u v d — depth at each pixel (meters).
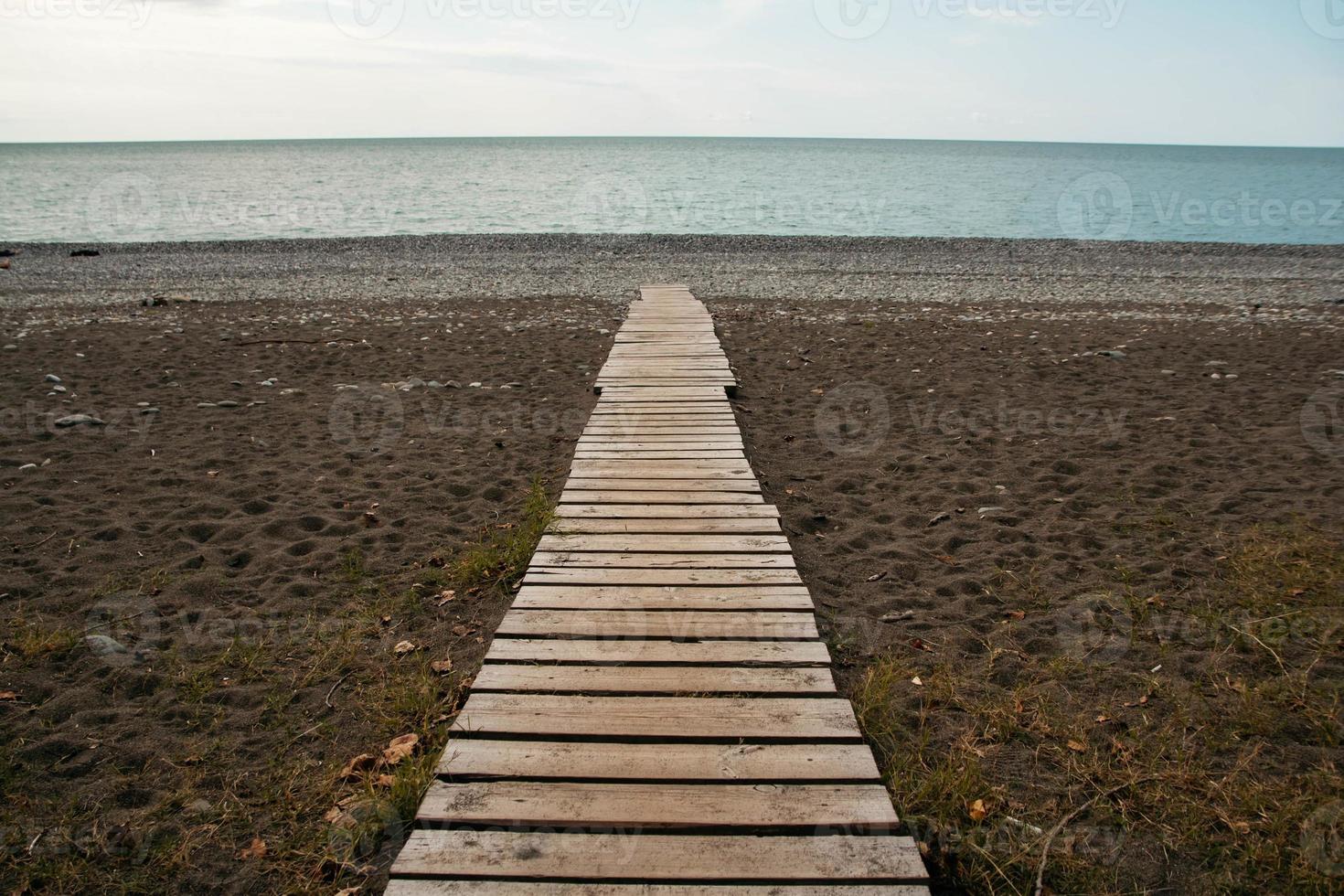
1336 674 3.78
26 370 9.45
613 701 3.42
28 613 4.39
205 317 13.08
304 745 3.42
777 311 14.10
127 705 3.66
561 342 11.48
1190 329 12.28
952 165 101.38
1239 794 3.07
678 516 5.37
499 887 2.51
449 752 3.11
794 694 3.49
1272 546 5.07
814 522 5.68
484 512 5.86
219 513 5.75
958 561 5.07
